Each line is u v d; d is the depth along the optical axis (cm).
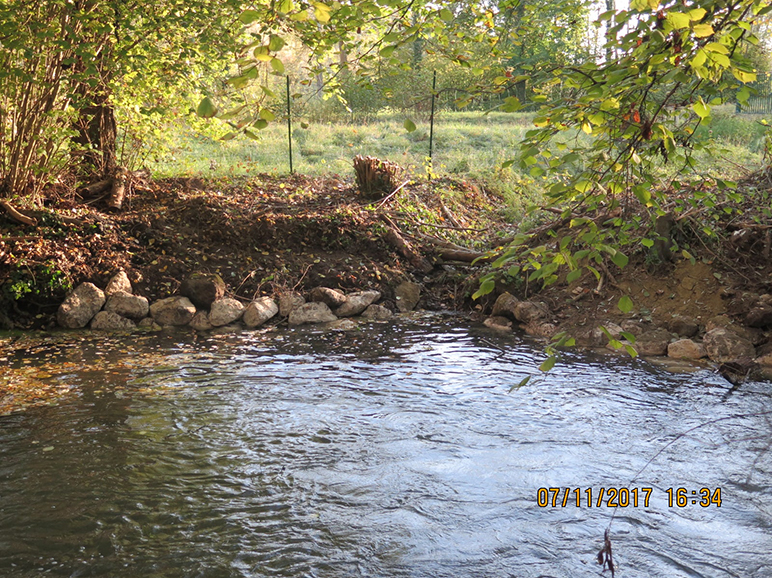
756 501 486
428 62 2625
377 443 588
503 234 1355
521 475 527
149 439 586
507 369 805
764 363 809
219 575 396
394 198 1398
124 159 1391
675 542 434
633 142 291
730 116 1977
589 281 1077
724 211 1012
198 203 1237
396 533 444
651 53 276
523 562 412
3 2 827
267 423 629
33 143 1129
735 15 272
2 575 392
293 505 480
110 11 873
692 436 600
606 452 569
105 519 455
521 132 2233
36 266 1005
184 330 978
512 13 579
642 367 812
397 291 1163
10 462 534
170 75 1000
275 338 947
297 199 1364
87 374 760
